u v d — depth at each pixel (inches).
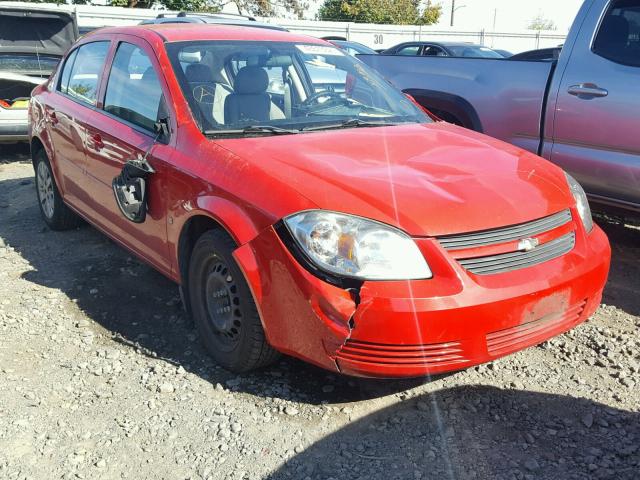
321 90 169.0
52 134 206.1
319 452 108.8
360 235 107.2
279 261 111.7
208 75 153.6
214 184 126.5
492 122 213.2
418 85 237.9
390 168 125.4
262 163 124.3
